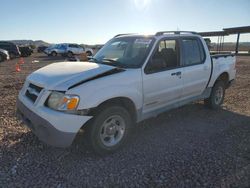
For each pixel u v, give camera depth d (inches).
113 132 153.0
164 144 167.2
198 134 184.2
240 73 515.5
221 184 122.5
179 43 194.1
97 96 138.7
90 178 127.6
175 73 186.1
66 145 135.9
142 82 162.9
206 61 217.0
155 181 125.1
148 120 213.8
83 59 200.7
